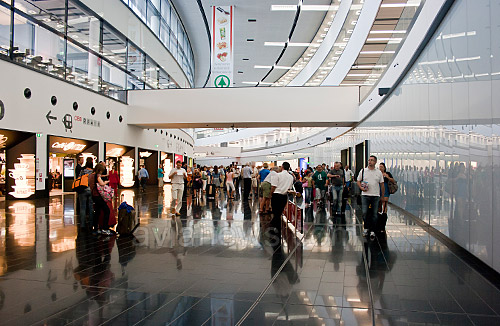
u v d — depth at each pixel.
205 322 3.69
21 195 14.58
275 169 11.96
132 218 8.36
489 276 5.21
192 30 34.66
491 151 5.16
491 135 5.16
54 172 18.36
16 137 13.98
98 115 18.45
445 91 7.45
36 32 14.48
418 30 9.25
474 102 5.84
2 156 15.16
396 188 8.59
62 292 4.57
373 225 8.18
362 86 19.58
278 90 20.22
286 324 3.65
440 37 7.77
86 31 17.64
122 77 21.06
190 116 20.77
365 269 5.59
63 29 16.02
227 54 22.92
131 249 6.93
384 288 4.71
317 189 14.46
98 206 8.31
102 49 18.97
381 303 4.20
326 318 3.79
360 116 19.48
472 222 5.99
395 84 12.30
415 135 10.03
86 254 6.51
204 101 20.69
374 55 18.98
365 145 18.20
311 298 4.36
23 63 13.83
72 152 17.67
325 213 12.45
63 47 16.06
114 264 5.87
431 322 3.68
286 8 25.81
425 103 9.04
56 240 7.72
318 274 5.33
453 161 6.98
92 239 7.83
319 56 30.05
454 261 6.05
